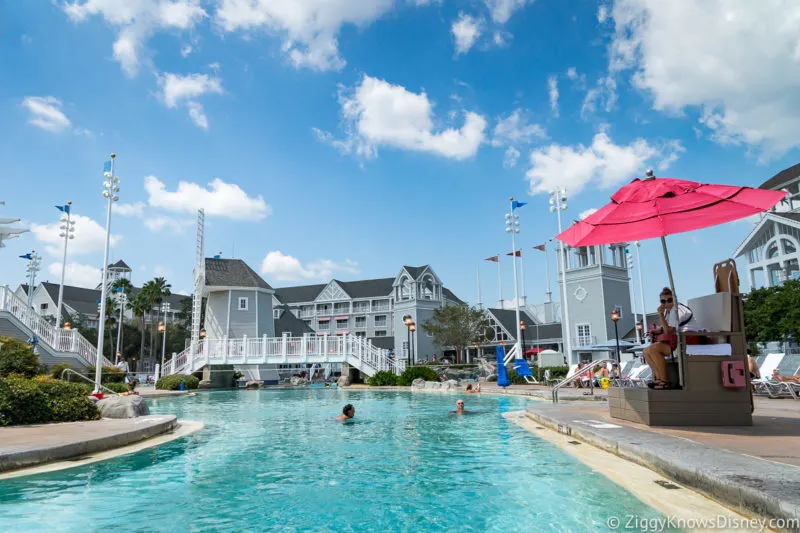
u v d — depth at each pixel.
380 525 4.63
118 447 8.99
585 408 12.05
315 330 87.88
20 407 10.83
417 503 5.29
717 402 7.55
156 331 79.12
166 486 6.20
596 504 4.78
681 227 8.03
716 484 4.34
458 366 49.22
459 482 6.16
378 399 22.84
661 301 8.34
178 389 34.88
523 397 21.28
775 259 37.19
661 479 5.32
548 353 34.91
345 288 88.62
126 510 5.19
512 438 9.55
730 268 7.84
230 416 15.85
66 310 79.69
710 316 7.93
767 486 3.88
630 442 6.25
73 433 9.12
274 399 24.92
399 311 73.00
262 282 55.81
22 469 7.05
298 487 6.10
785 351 27.89
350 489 5.97
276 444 9.62
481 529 4.41
